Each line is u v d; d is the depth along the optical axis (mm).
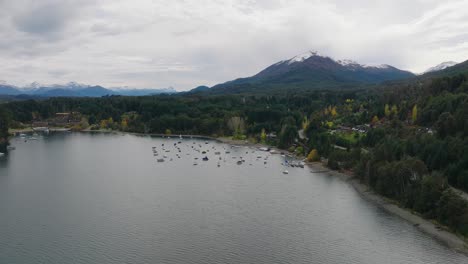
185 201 149250
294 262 98562
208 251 104500
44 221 127125
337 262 98500
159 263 97812
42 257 100875
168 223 125062
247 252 104000
